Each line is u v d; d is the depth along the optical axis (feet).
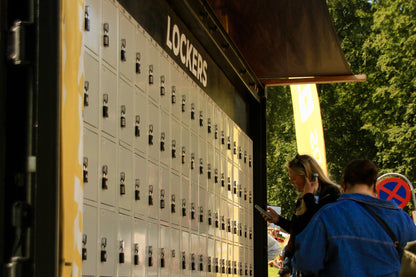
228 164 22.45
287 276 25.54
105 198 11.68
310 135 46.65
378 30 107.96
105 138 11.76
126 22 13.23
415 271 6.07
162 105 15.44
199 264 18.22
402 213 13.79
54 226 6.86
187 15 17.48
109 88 12.06
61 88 7.09
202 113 19.31
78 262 7.60
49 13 7.07
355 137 110.73
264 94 27.48
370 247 13.26
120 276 12.34
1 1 6.96
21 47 6.93
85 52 10.91
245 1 21.76
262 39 24.27
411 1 93.30
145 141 14.06
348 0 113.29
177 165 16.49
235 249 22.91
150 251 14.16
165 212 15.34
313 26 22.99
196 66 19.07
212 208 19.95
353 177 14.08
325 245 13.41
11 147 6.91
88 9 11.09
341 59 25.49
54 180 6.91
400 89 94.43
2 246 6.75
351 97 109.50
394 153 95.45
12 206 6.81
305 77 27.48
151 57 14.79
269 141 114.62
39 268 6.78
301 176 17.43
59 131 7.01
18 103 7.00
